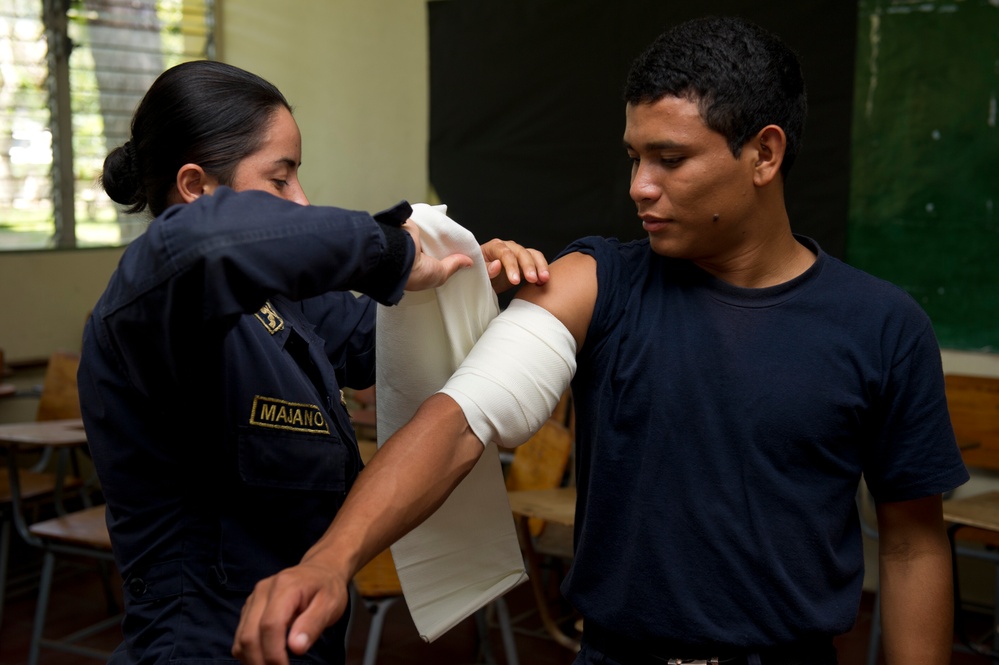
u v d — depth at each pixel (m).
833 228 3.57
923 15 3.31
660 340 1.10
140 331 0.92
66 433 3.13
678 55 1.03
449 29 4.46
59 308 4.79
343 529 0.87
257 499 1.07
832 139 3.53
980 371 3.38
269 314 1.12
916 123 3.37
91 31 4.87
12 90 4.63
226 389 1.03
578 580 1.16
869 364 1.09
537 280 1.08
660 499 1.09
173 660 1.02
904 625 1.15
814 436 1.08
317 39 4.98
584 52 4.07
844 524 1.12
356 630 3.50
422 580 1.24
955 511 2.51
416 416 1.00
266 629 0.75
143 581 1.06
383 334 1.18
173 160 1.08
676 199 1.05
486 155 4.42
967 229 3.32
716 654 1.10
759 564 1.08
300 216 0.89
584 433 1.17
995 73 3.21
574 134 4.14
